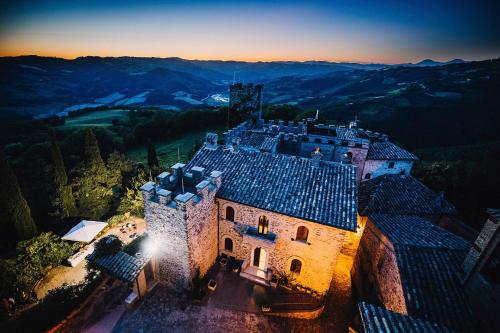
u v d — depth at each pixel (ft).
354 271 81.76
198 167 73.77
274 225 67.15
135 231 105.81
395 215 78.43
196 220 64.64
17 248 81.87
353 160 116.67
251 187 70.08
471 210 111.75
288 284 72.38
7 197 89.45
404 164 118.52
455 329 44.96
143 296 69.46
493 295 43.27
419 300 48.73
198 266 70.49
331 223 58.80
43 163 140.15
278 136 115.55
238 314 65.82
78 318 63.87
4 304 69.41
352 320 67.56
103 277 73.67
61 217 109.50
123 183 133.39
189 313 65.67
